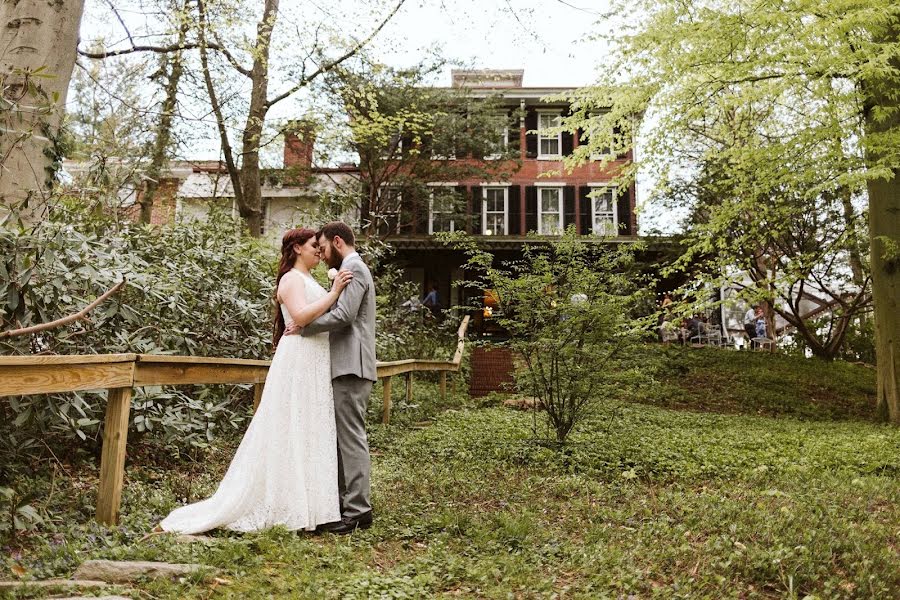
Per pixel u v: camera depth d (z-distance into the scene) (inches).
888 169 362.3
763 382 618.5
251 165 592.7
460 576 130.0
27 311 167.9
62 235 169.9
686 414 465.4
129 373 148.6
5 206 170.2
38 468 174.4
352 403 163.9
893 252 430.3
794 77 394.6
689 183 770.8
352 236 173.8
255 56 524.4
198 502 165.8
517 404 479.5
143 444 216.4
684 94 442.3
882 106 394.3
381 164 927.0
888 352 443.8
